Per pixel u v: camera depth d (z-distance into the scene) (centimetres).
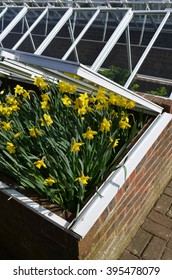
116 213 176
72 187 168
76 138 190
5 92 315
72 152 179
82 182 155
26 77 272
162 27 319
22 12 502
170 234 218
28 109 228
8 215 186
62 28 434
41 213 155
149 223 229
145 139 204
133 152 195
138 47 335
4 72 288
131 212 201
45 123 193
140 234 221
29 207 161
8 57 155
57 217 153
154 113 231
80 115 206
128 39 340
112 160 201
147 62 309
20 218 175
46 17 467
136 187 198
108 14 389
